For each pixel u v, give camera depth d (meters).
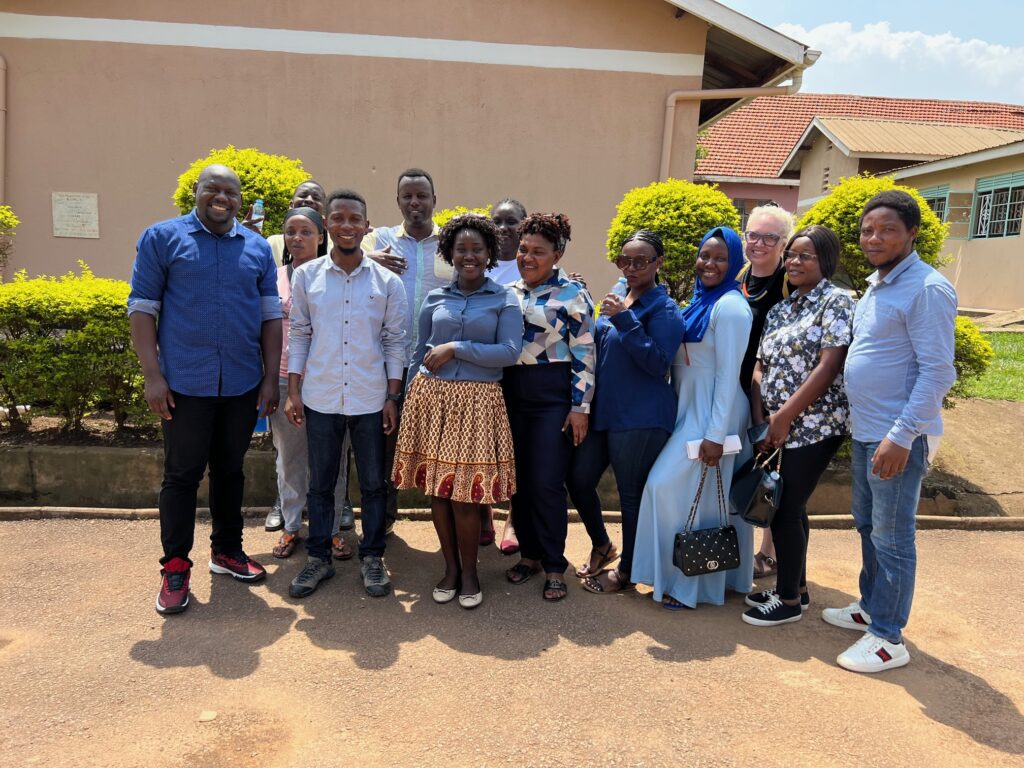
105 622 3.38
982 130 18.12
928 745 2.62
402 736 2.60
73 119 7.35
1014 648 3.38
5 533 4.37
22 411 5.23
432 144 7.61
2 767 2.38
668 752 2.54
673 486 3.61
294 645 3.22
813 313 3.42
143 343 3.38
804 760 2.52
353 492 5.08
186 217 3.49
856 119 18.48
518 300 3.59
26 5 7.21
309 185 4.54
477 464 3.46
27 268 7.50
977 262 15.20
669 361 3.56
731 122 22.31
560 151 7.67
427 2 7.45
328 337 3.67
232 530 3.85
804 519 3.57
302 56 7.43
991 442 6.01
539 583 3.97
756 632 3.47
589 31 7.53
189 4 7.30
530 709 2.78
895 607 3.15
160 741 2.54
